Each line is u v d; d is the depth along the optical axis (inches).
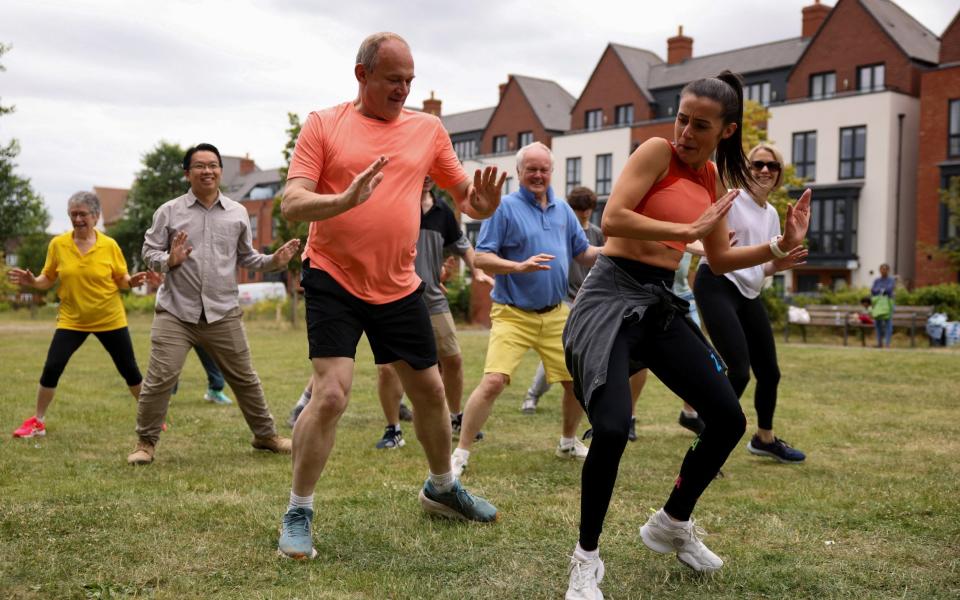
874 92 1207.6
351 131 140.9
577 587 118.9
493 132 1878.7
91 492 179.5
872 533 154.6
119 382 418.9
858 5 1279.5
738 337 205.3
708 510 170.1
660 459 225.1
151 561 135.4
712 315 206.7
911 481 197.5
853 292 965.8
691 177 132.8
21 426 275.1
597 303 130.0
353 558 138.9
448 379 258.7
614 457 119.3
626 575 132.0
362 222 138.7
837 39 1300.4
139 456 216.7
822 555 141.8
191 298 221.5
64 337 259.8
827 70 1314.0
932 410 321.4
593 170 1594.5
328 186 140.4
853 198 1223.5
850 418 300.5
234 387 231.5
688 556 131.6
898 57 1236.5
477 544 146.3
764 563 137.9
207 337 225.5
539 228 212.8
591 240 265.4
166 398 219.3
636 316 127.0
